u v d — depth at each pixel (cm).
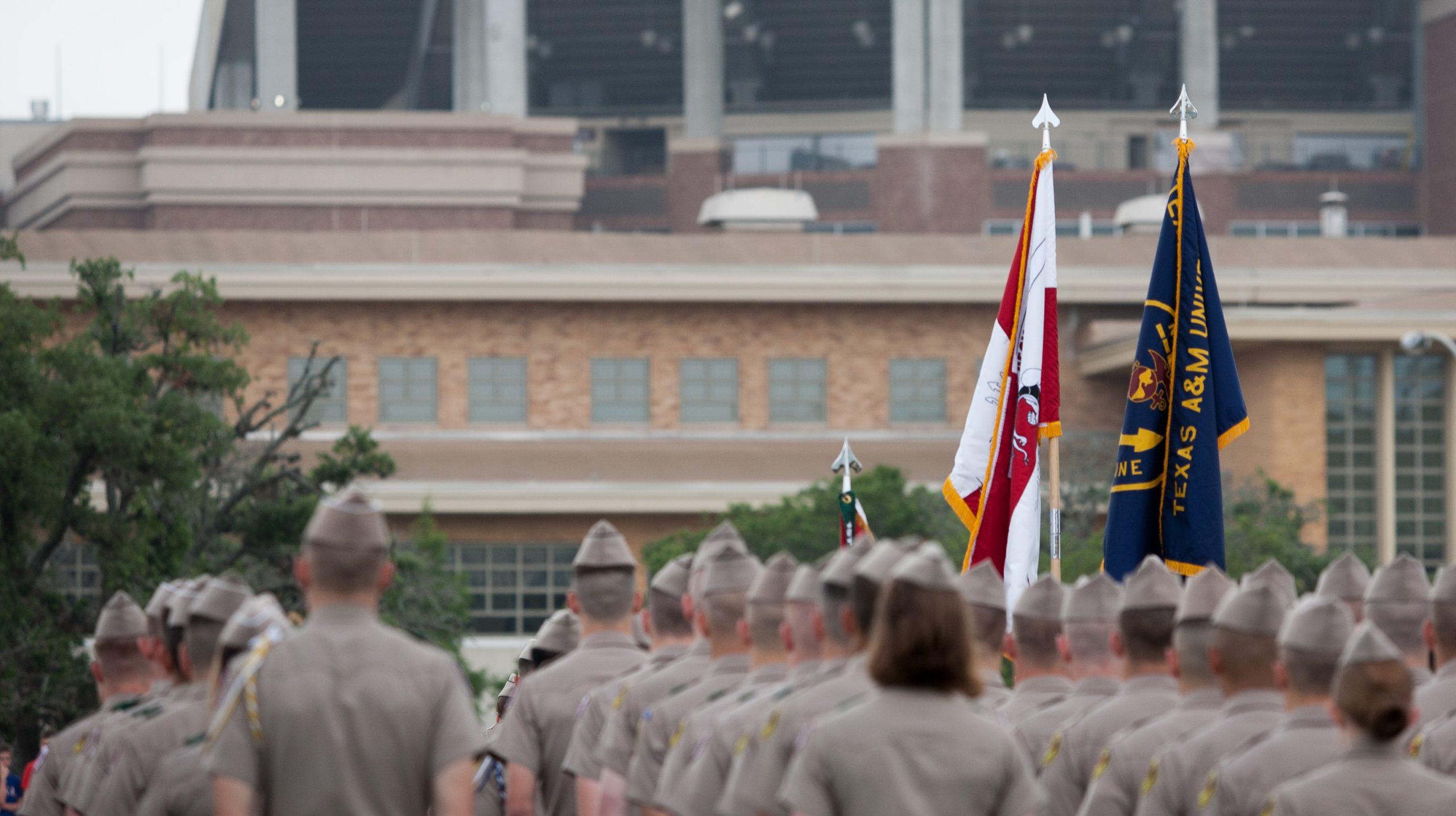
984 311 14600
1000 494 3359
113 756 2164
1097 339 14438
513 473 13888
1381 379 13388
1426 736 2000
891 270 14362
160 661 2311
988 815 1546
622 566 2391
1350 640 1727
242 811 1762
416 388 14200
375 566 1827
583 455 14025
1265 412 13438
